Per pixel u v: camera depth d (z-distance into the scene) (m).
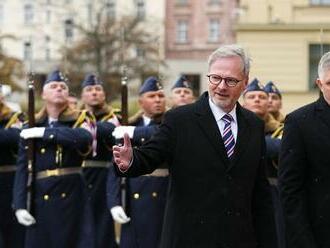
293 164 7.46
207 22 87.38
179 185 7.20
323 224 7.36
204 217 7.11
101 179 12.95
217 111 7.31
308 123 7.48
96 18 67.62
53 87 11.62
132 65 62.94
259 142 7.38
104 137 12.77
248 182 7.26
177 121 7.26
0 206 12.52
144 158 7.09
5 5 87.50
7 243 12.58
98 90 13.21
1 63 60.19
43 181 11.41
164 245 7.25
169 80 82.69
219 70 7.17
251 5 40.78
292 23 40.16
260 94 11.99
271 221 7.41
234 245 7.12
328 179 7.40
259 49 40.44
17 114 12.64
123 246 11.88
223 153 7.16
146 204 11.70
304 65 40.19
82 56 60.84
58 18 78.81
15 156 12.62
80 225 11.49
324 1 40.88
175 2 87.56
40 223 11.38
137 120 12.31
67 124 11.62
